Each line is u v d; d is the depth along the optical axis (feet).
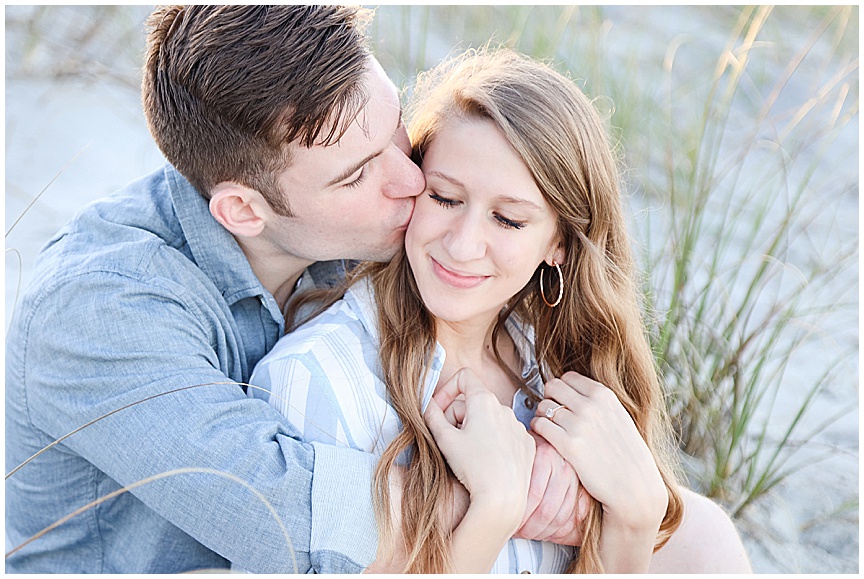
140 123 10.10
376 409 4.49
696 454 6.77
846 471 6.97
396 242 4.75
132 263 4.51
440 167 4.43
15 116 9.80
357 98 4.36
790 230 9.19
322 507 4.01
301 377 4.43
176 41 4.58
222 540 4.01
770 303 8.21
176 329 4.39
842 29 9.16
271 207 4.65
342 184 4.50
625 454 4.57
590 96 8.22
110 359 4.25
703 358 6.85
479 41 10.43
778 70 11.76
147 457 4.07
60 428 4.39
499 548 4.21
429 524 4.15
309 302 5.34
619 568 4.64
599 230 4.86
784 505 6.61
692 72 11.50
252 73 4.35
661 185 8.63
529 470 4.31
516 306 5.33
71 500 4.75
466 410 4.49
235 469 4.00
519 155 4.34
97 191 8.89
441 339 4.89
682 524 5.10
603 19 12.41
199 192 4.81
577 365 5.33
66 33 10.73
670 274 7.80
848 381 7.76
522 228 4.44
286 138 4.38
